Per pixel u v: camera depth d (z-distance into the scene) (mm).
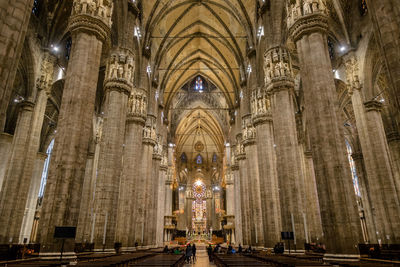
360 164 35562
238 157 38312
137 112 26406
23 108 19969
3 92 6938
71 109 13352
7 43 7145
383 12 8086
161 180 43625
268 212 23672
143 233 29797
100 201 18188
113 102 20484
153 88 34656
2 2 7164
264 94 27000
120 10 22031
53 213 11969
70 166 12680
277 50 21984
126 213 23094
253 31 29562
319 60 14430
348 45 22594
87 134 13656
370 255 13141
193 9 35469
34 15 20406
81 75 13992
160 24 33781
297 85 32625
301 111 32438
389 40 7859
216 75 46938
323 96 13836
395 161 27422
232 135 46125
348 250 11727
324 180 12914
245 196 35688
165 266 9828
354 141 36625
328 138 13211
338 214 12211
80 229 28062
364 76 21625
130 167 24641
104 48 27062
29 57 20062
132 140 25562
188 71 47875
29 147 19547
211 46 41281
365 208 33750
